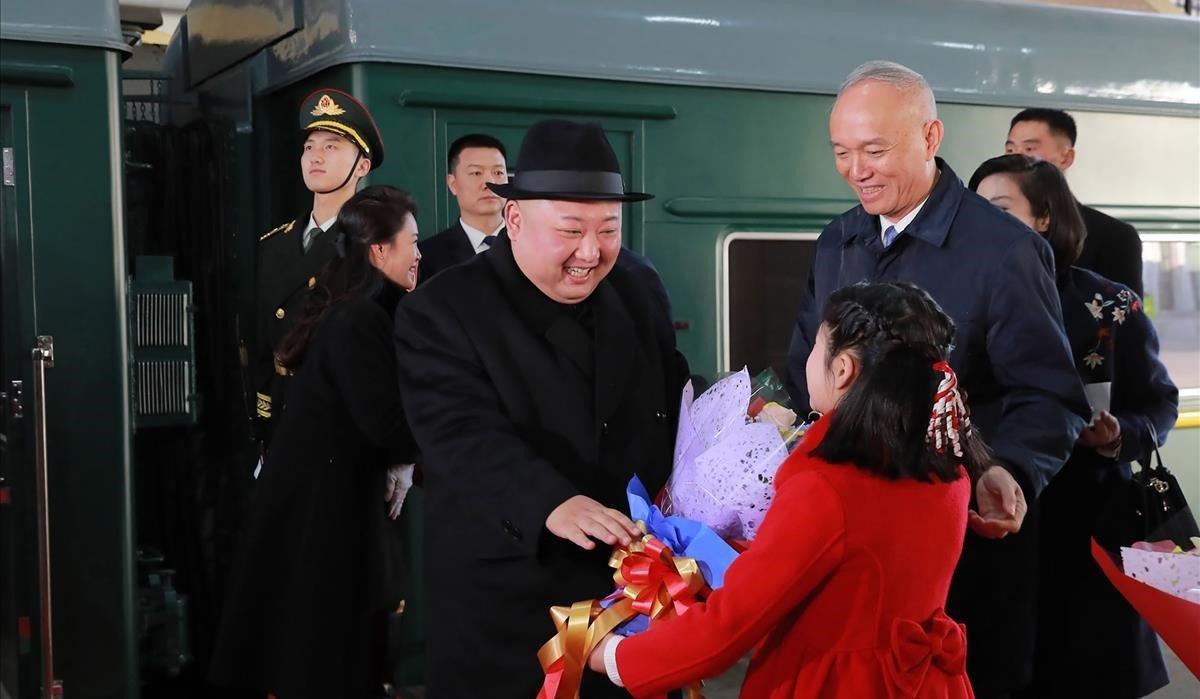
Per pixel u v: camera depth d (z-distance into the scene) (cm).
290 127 414
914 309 189
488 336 226
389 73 372
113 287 339
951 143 444
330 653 320
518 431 226
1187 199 489
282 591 325
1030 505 250
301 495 323
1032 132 396
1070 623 301
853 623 187
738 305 426
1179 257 493
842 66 429
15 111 327
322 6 381
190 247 454
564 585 223
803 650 190
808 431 196
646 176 406
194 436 445
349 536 323
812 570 182
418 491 383
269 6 380
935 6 445
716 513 207
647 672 189
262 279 390
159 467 440
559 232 216
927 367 186
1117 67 470
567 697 199
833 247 291
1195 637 213
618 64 398
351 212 328
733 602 182
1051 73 459
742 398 211
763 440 205
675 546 207
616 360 233
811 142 430
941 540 190
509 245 235
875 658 187
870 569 184
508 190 218
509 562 223
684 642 185
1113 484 300
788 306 435
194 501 443
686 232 412
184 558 441
